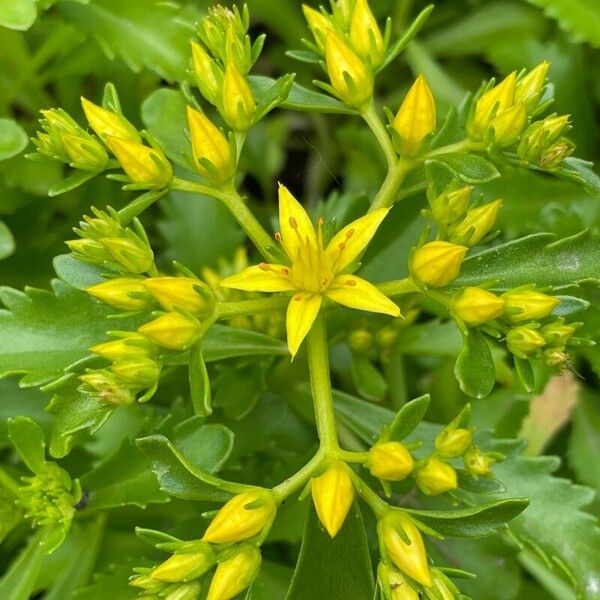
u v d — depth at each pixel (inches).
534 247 3.6
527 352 3.4
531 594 5.1
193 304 3.4
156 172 3.6
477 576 4.4
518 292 3.4
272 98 3.8
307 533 3.5
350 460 3.4
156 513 4.6
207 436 3.9
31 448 4.1
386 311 3.4
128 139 3.8
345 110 3.8
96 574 4.3
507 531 4.1
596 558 4.0
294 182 6.8
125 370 3.4
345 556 3.5
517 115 3.6
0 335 3.9
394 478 3.3
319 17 3.9
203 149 3.6
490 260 3.6
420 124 3.6
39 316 3.9
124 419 4.6
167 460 3.3
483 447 4.2
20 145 4.7
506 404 5.1
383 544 3.3
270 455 4.9
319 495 3.2
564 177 3.7
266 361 4.5
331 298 3.4
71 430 3.5
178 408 4.4
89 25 5.0
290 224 3.4
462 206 3.5
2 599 4.1
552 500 4.1
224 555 3.3
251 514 3.2
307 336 3.6
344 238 3.5
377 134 3.8
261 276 3.4
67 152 3.8
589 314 4.7
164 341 3.4
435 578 3.3
